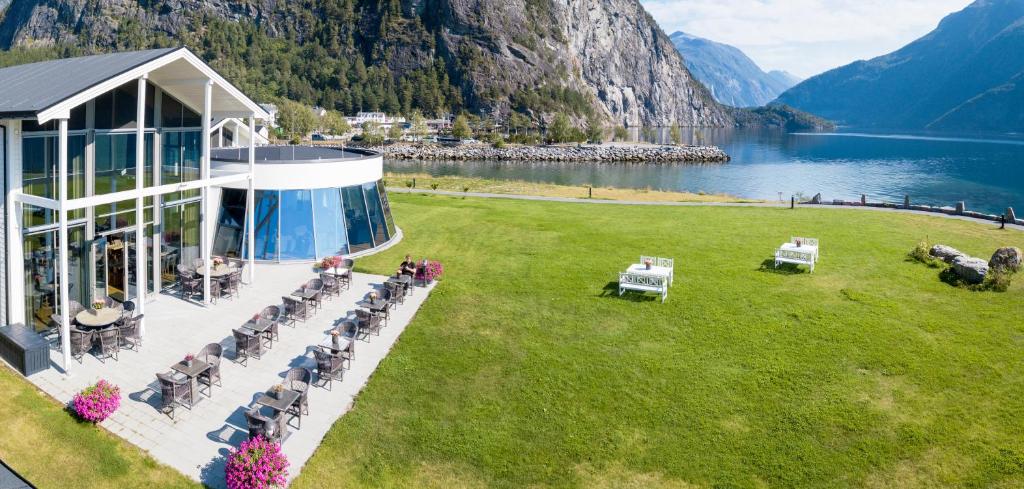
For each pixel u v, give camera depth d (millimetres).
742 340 21141
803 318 22781
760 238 35188
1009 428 15930
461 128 182500
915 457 15062
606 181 107125
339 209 31906
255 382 18156
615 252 32156
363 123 187000
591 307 24219
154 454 14805
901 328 21734
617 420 16828
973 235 35531
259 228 30562
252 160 25609
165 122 24281
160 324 21812
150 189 20391
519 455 15484
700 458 15320
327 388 18078
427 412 17125
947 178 118188
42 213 19969
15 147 18750
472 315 23453
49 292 20453
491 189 62250
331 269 27359
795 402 17438
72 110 20547
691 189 98812
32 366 17688
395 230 36344
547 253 32000
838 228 37844
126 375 18109
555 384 18562
